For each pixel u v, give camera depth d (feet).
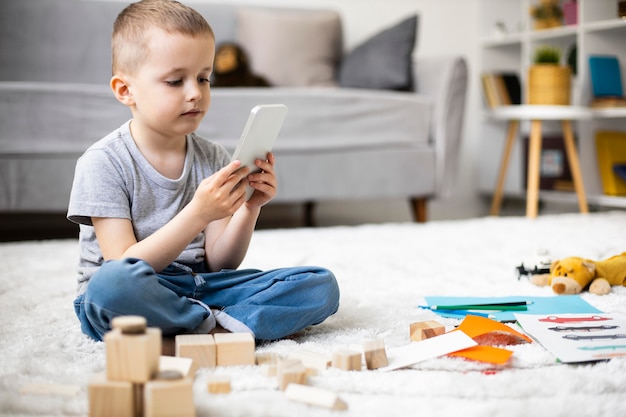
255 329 3.36
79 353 3.31
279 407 2.61
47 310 4.27
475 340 3.38
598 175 9.86
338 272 5.44
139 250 3.28
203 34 3.40
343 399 2.73
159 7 3.44
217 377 2.83
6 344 3.50
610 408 2.60
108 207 3.42
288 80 9.44
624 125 10.04
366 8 10.52
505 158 10.30
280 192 8.25
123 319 2.50
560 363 3.13
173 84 3.37
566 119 9.22
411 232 7.57
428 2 10.85
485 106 11.06
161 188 3.60
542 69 9.12
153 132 3.59
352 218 10.52
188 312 3.29
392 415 2.57
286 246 6.73
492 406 2.61
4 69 8.75
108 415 2.41
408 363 3.07
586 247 6.34
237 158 3.28
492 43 10.96
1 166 7.34
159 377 2.46
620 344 3.29
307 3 10.27
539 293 4.60
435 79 8.91
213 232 3.87
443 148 8.77
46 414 2.58
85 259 3.65
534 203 9.04
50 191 7.50
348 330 3.72
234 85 8.91
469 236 7.22
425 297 4.36
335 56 9.82
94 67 9.09
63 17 9.00
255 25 9.46
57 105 7.47
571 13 9.72
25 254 6.46
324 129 8.35
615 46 9.41
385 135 8.60
